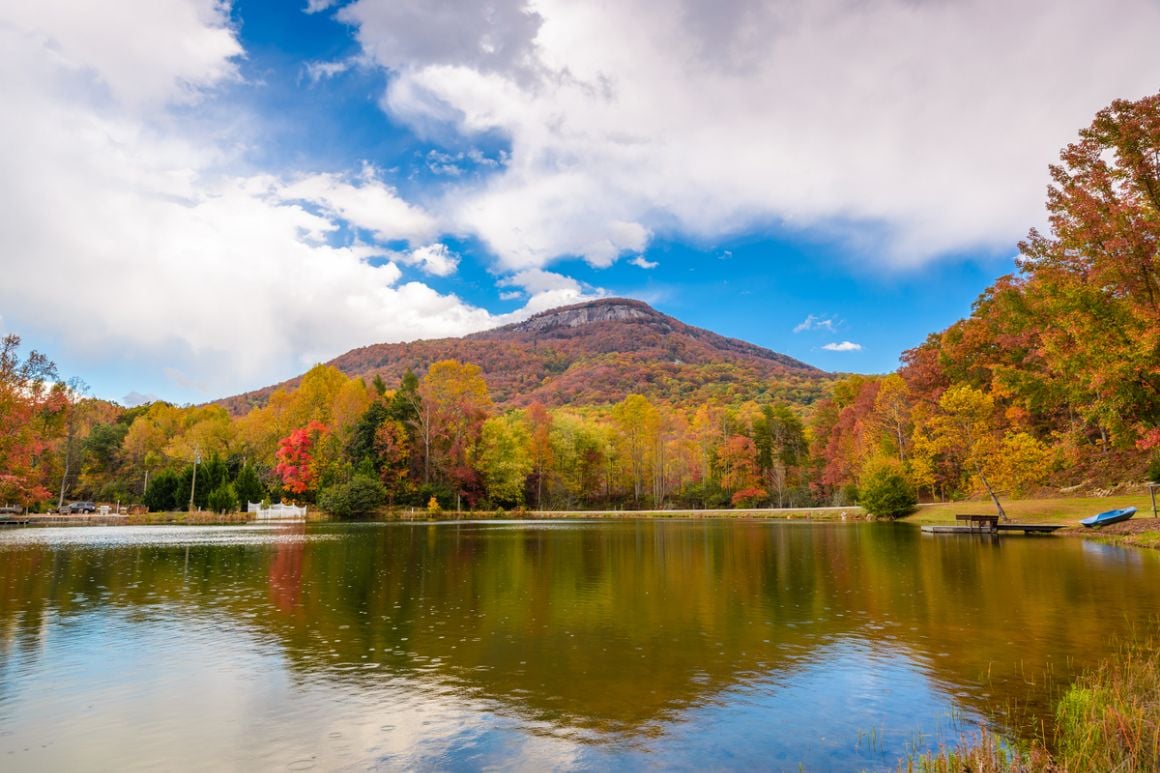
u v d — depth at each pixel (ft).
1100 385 68.23
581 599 55.06
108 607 51.49
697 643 39.47
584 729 26.00
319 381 282.56
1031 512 140.56
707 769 22.44
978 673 32.96
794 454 306.35
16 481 170.19
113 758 23.41
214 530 154.92
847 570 72.90
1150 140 63.46
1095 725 23.36
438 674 33.30
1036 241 113.50
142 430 288.51
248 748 24.21
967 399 140.05
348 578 67.87
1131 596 52.95
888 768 22.49
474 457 267.59
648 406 313.12
